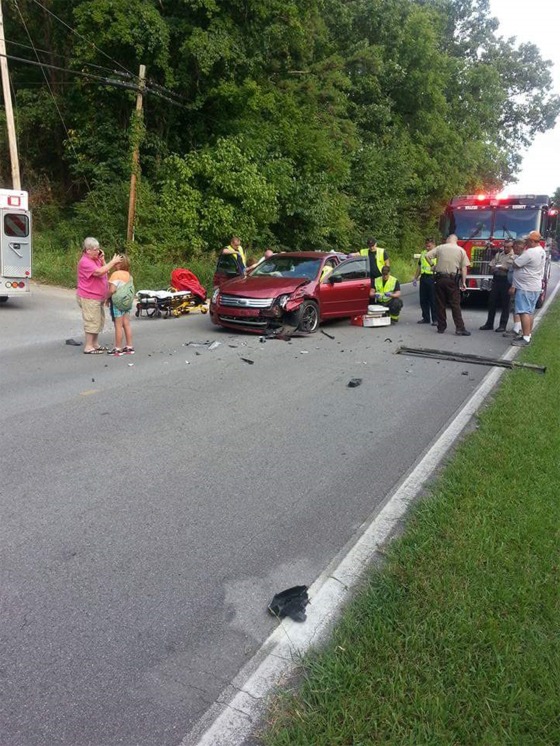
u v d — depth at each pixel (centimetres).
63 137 2348
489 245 1669
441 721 234
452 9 4247
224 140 2081
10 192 1327
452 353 1002
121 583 339
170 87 2044
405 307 1753
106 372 835
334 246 2764
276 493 465
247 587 341
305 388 783
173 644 291
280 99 2448
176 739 235
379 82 3300
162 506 435
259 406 695
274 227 2477
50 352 966
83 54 1991
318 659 276
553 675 260
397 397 751
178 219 2020
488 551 361
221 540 391
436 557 356
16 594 325
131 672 271
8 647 284
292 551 381
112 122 2131
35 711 247
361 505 449
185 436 585
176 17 2033
